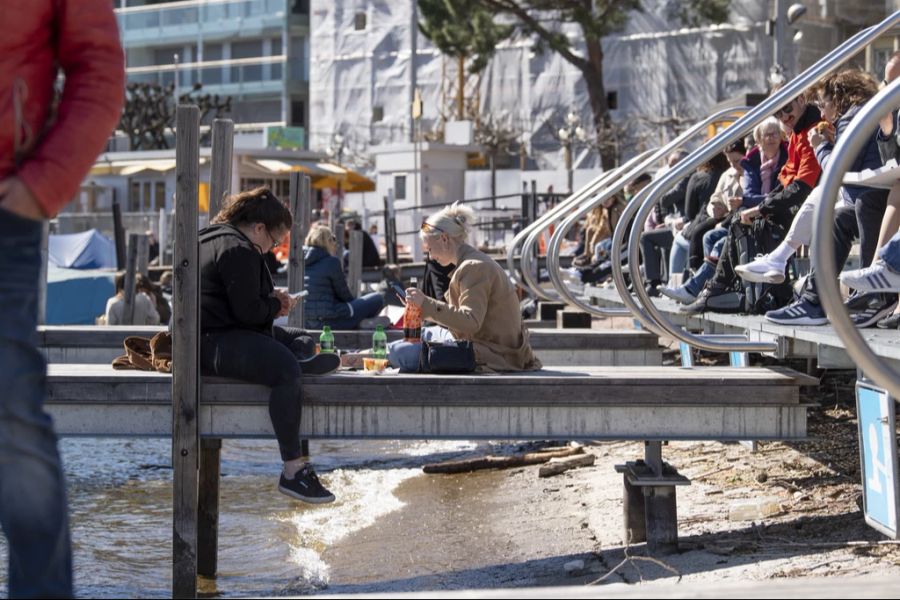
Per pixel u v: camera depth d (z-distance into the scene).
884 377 3.99
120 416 7.95
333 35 72.75
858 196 8.27
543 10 52.03
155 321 20.89
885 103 4.00
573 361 12.12
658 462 8.31
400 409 7.94
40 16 3.44
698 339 8.57
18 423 3.25
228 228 7.98
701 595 3.45
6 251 3.29
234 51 78.44
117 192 52.78
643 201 8.29
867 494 7.69
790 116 10.17
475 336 8.52
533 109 64.31
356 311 14.99
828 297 3.97
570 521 9.89
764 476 10.14
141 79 79.88
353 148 68.88
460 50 53.75
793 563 7.43
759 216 10.02
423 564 8.89
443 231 8.67
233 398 7.84
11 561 3.34
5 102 3.41
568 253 24.12
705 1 52.88
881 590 3.48
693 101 59.16
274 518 10.89
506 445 15.00
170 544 9.82
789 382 7.93
